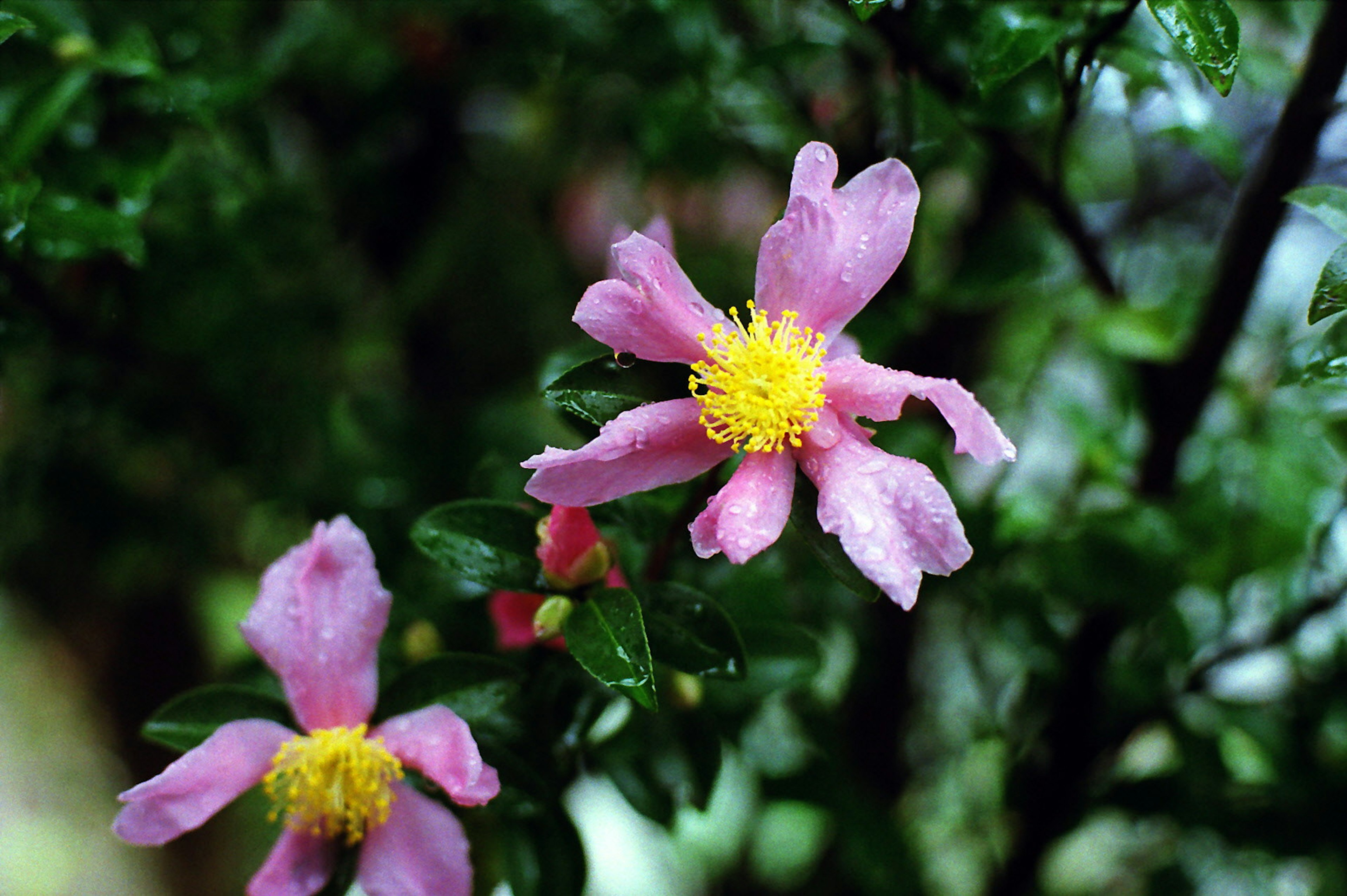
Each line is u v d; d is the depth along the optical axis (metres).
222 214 0.62
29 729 1.18
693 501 0.52
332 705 0.52
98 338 0.60
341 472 0.64
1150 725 0.61
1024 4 0.53
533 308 0.75
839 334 0.52
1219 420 0.63
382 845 0.52
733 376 0.50
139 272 0.60
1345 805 0.60
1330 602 0.59
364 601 0.52
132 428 0.63
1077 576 0.58
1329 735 0.62
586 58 0.61
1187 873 0.62
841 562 0.50
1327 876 0.61
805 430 0.50
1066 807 0.62
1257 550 0.61
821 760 0.61
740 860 0.73
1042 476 0.65
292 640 0.51
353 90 0.66
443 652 0.55
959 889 0.73
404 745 0.51
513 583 0.51
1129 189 0.68
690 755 0.54
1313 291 0.50
